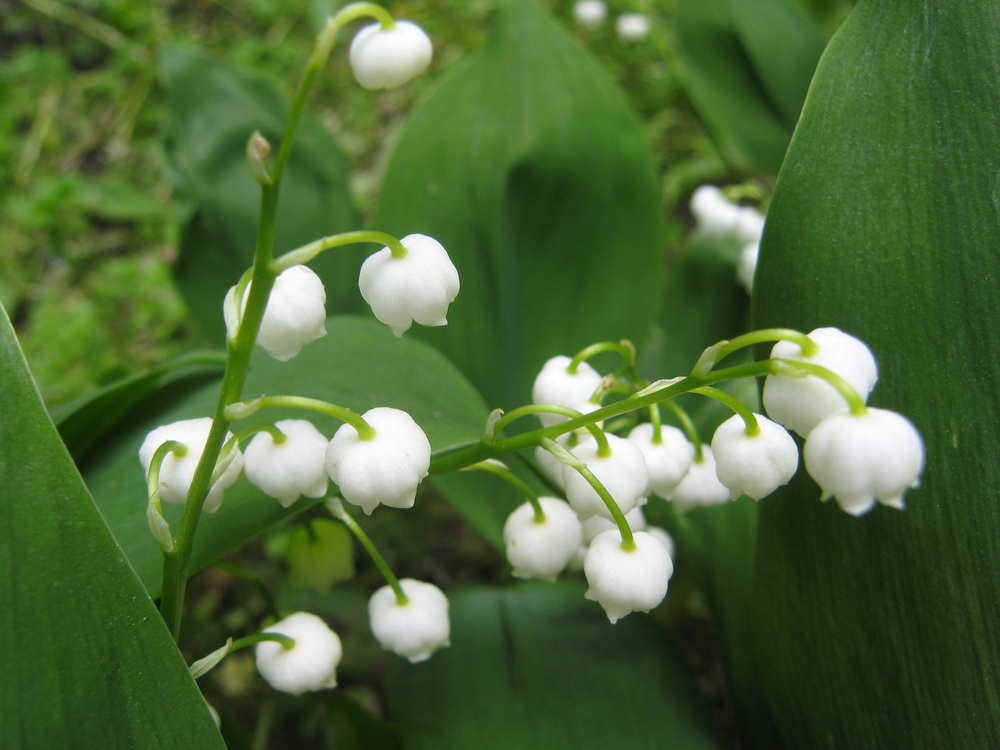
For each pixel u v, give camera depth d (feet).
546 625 0.39
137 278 0.75
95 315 0.72
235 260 0.46
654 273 0.44
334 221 0.46
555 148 0.42
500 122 0.43
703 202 0.49
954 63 0.28
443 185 0.43
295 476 0.26
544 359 0.43
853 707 0.30
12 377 0.24
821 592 0.30
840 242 0.29
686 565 0.40
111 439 0.35
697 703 0.36
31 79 0.92
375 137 0.88
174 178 0.46
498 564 0.56
